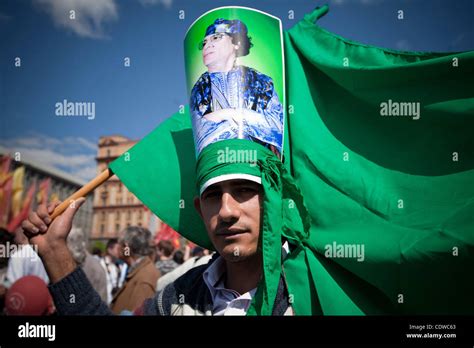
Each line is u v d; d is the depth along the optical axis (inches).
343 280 57.7
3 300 98.2
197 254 156.4
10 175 269.4
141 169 67.0
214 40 56.2
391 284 55.0
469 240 52.5
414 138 62.8
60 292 51.6
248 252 49.6
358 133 65.4
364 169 62.5
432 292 54.2
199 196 54.9
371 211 59.1
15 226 268.4
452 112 60.8
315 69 70.4
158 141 69.4
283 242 59.6
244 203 50.0
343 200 60.4
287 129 65.9
